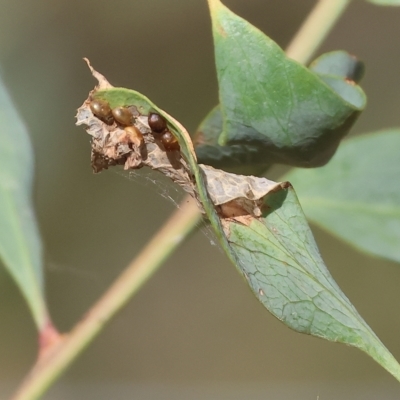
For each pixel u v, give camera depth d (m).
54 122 0.65
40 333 0.35
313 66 0.33
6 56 0.65
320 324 0.30
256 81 0.31
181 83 0.65
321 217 0.36
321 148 0.31
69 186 0.65
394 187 0.36
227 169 0.32
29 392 0.34
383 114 0.65
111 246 0.66
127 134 0.31
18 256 0.35
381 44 0.66
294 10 0.65
